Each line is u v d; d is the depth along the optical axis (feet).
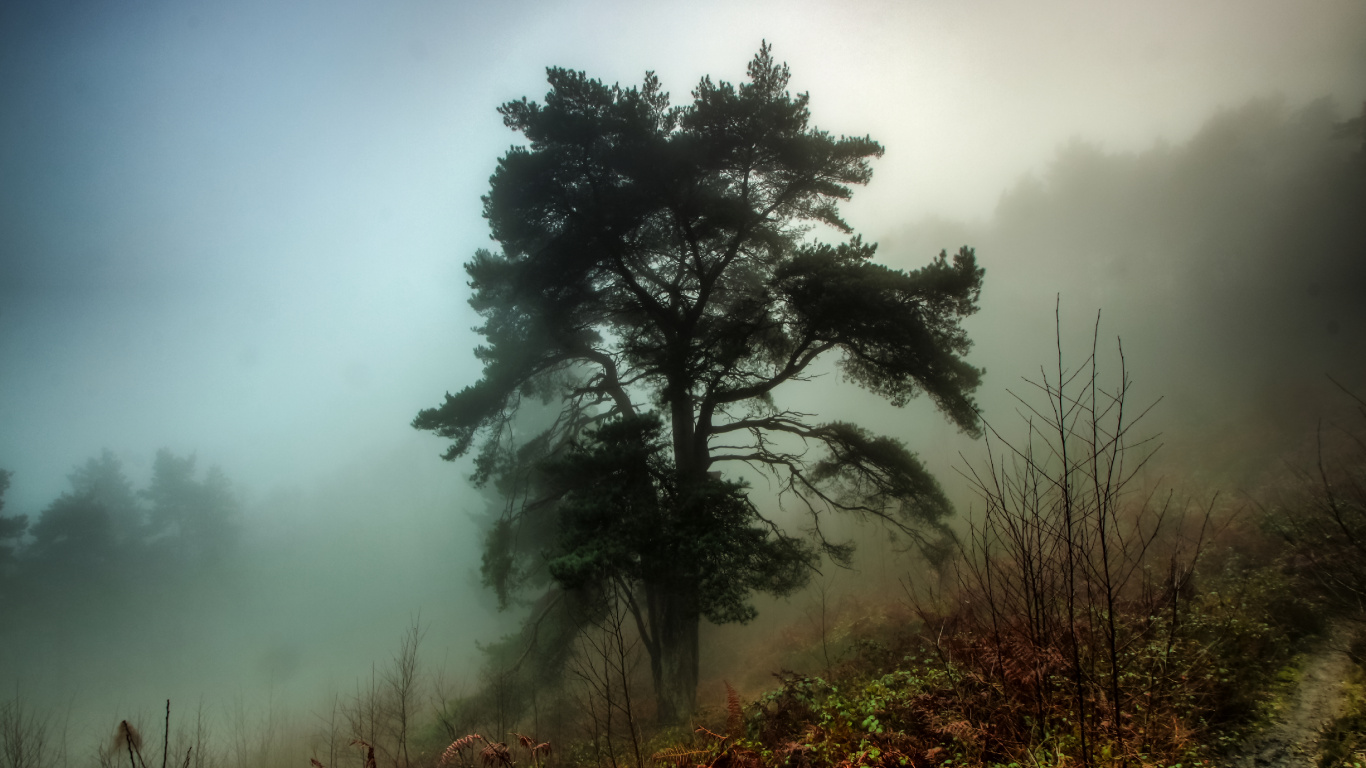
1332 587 21.01
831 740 18.11
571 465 45.91
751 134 46.98
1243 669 17.88
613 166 48.85
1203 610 22.18
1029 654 15.46
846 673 29.84
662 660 46.85
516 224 50.47
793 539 47.65
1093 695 15.52
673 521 43.06
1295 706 16.11
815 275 44.88
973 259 43.60
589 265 50.98
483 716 50.16
